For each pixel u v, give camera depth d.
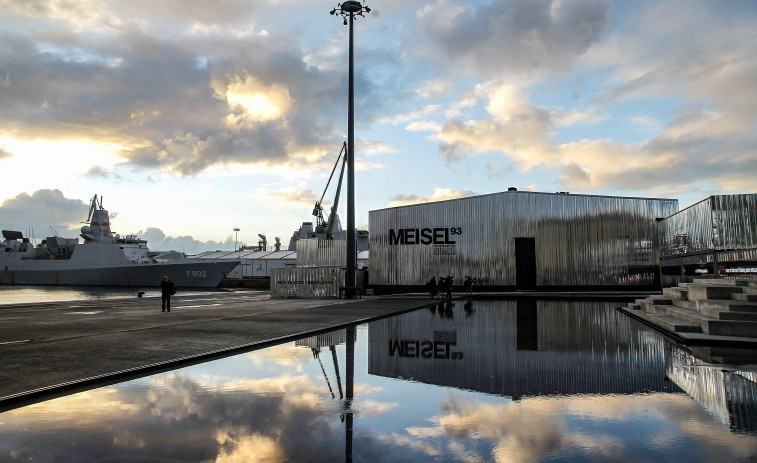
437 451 4.50
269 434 4.99
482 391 6.83
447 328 14.85
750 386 7.09
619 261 38.25
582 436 4.93
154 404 6.14
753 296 12.46
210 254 99.50
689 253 28.62
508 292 38.12
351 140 32.50
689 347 10.84
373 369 8.41
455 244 39.44
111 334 12.73
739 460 4.29
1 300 53.53
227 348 10.27
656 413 5.73
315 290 35.19
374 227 41.34
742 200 23.41
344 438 4.86
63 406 6.04
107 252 78.81
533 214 38.69
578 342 11.70
